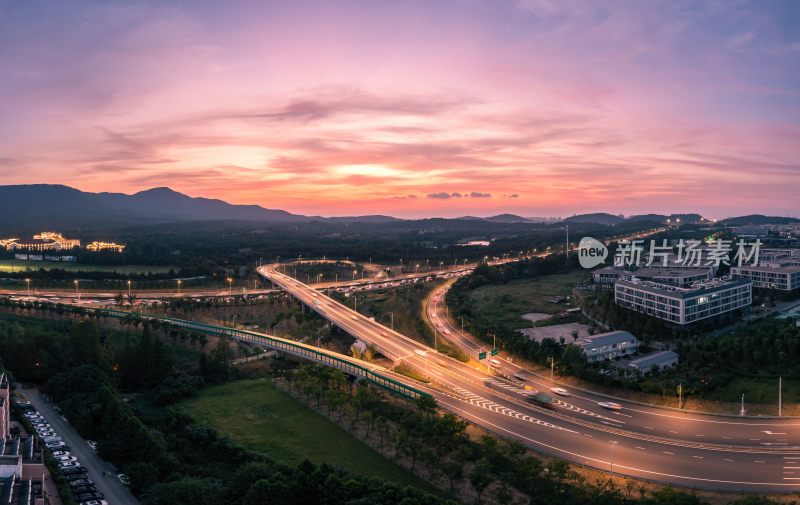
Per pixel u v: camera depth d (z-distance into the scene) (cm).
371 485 13838
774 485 14525
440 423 17275
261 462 16250
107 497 14500
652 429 18312
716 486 14588
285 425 19938
